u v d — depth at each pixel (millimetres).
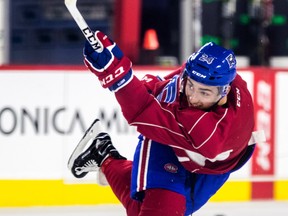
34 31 13789
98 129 8820
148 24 14430
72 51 13984
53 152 12531
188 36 14508
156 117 7496
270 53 15188
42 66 12438
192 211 8344
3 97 12344
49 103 12492
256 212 12695
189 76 7523
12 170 12422
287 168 13531
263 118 13406
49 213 12219
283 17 15023
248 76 13305
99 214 12242
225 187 13164
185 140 7578
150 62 14312
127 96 7438
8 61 13680
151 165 8062
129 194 8320
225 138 7566
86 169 8875
